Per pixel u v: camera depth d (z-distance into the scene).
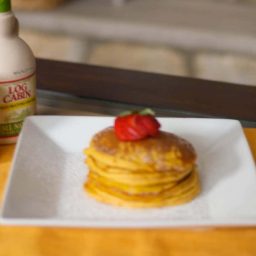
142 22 1.97
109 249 0.68
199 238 0.69
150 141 0.73
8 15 0.78
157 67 1.91
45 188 0.75
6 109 0.80
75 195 0.74
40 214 0.71
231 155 0.79
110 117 0.84
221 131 0.83
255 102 0.92
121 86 0.96
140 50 1.98
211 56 1.92
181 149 0.73
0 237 0.69
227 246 0.69
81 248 0.68
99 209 0.72
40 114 0.89
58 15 2.03
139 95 0.93
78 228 0.70
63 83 0.96
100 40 2.01
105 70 1.01
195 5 2.14
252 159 0.78
